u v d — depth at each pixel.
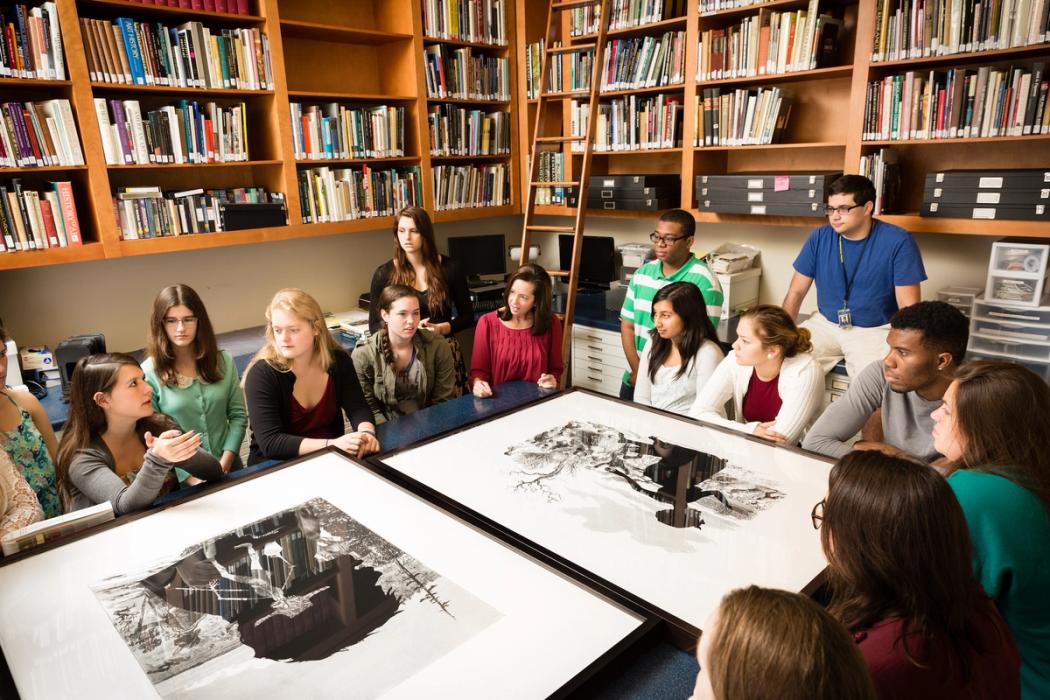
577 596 1.10
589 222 4.70
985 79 2.68
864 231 2.82
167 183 3.39
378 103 4.13
